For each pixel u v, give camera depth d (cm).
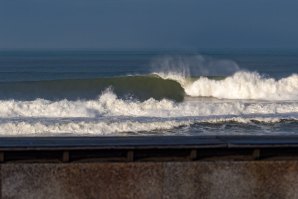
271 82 4194
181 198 911
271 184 923
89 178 895
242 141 960
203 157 926
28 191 885
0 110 3070
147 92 4244
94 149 894
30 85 4212
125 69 10688
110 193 900
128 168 902
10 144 916
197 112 3095
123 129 2625
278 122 2842
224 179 916
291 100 3903
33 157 898
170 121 2739
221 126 2714
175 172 908
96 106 3173
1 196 880
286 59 17625
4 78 8169
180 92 4284
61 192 891
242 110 3170
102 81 4231
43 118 2903
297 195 925
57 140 966
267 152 935
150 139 982
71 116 3017
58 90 4200
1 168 878
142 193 906
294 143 931
